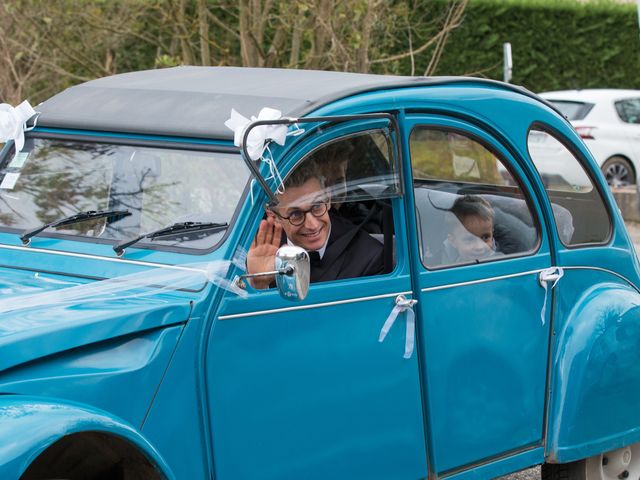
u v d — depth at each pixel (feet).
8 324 14.14
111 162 17.65
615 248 21.95
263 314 15.71
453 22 54.75
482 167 19.56
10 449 12.64
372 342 17.15
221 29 57.98
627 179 77.05
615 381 20.84
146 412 14.51
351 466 16.99
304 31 49.06
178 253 15.87
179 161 16.87
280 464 16.02
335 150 16.97
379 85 17.71
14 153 18.90
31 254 17.10
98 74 53.16
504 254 19.62
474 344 18.83
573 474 21.90
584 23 100.42
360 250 17.71
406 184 17.89
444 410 18.35
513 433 19.63
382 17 54.60
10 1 50.14
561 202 20.95
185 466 14.89
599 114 77.00
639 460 22.74
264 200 15.97
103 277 16.16
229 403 15.38
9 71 53.26
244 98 17.34
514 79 98.43
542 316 20.10
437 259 18.38
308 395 16.31
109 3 51.67
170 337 14.75
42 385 13.71
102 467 14.92
